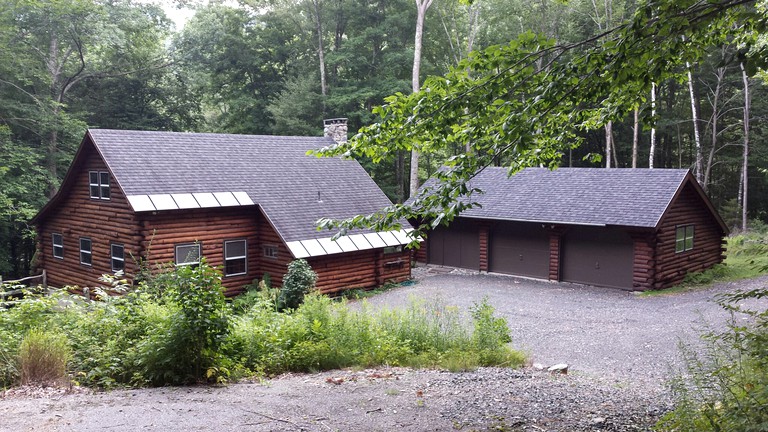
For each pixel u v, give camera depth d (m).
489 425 6.39
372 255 22.08
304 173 24.00
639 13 5.60
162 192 19.23
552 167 9.01
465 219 25.53
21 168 26.31
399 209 6.61
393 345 11.05
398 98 6.90
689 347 12.56
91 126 34.78
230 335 9.28
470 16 38.34
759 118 32.47
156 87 37.44
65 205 22.28
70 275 22.27
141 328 8.89
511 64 6.58
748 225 32.84
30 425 5.91
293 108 35.09
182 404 6.91
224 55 38.25
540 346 13.51
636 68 6.27
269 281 20.78
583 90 6.40
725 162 36.22
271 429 6.06
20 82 29.25
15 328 8.93
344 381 8.58
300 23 38.94
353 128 38.38
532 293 20.47
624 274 21.08
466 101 6.70
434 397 7.66
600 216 21.12
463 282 22.94
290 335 10.23
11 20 28.11
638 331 14.52
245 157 23.11
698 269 22.38
